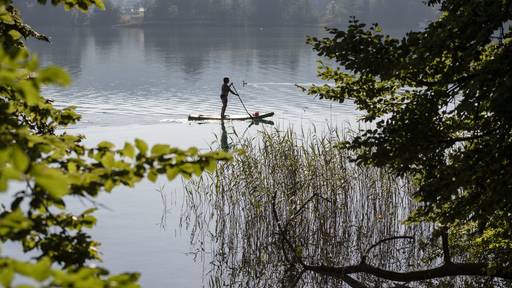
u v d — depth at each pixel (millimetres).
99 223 22047
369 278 18297
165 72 70812
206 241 20484
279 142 23297
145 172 6023
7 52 3826
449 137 12750
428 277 15188
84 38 133375
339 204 20750
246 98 52219
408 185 21172
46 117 8688
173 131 38625
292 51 100062
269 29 176250
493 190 10750
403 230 20703
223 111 42469
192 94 54062
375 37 13070
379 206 20859
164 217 22703
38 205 5930
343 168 21438
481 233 13961
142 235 20969
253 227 19891
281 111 45875
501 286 15938
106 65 78000
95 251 6742
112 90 55219
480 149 11469
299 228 19609
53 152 6168
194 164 6090
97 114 43438
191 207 23531
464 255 18297
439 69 13094
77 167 6402
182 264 18859
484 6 11125
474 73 12086
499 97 10125
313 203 20312
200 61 84062
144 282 17516
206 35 145750
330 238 19062
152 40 127062
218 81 63094
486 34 11039
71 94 52062
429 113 12484
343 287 17312
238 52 97938
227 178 23781
